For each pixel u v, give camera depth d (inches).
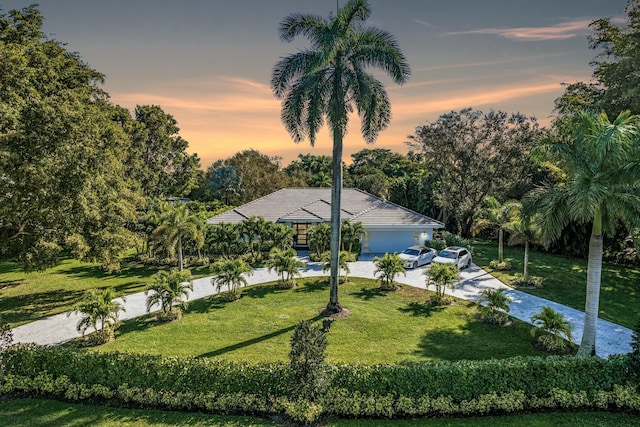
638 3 985.5
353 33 641.6
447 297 756.0
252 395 404.5
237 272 762.2
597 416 397.7
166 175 2023.9
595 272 499.8
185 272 731.4
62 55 995.9
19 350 454.6
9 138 559.8
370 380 405.7
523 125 1430.9
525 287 873.5
